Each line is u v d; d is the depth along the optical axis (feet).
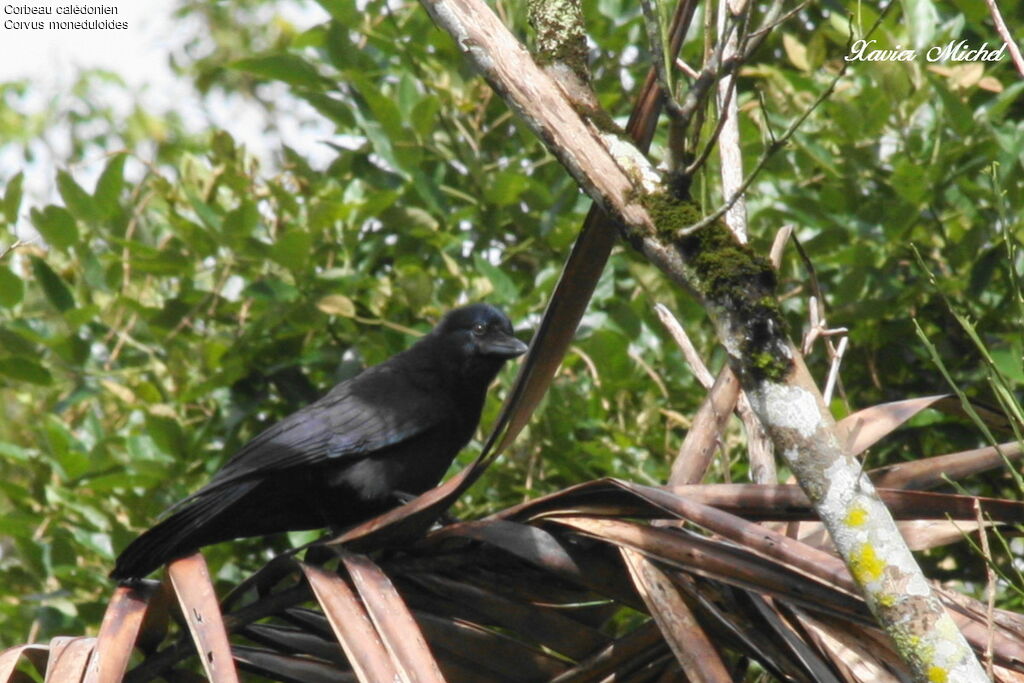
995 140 35.73
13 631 36.81
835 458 14.98
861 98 37.22
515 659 19.90
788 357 15.46
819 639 17.40
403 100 38.47
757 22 42.78
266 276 37.76
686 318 36.99
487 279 37.78
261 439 29.07
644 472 34.83
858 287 35.83
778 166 37.99
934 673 13.96
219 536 29.89
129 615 18.44
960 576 34.32
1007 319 36.45
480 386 32.53
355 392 31.01
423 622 19.99
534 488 35.99
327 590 17.81
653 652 19.45
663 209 16.29
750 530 17.46
